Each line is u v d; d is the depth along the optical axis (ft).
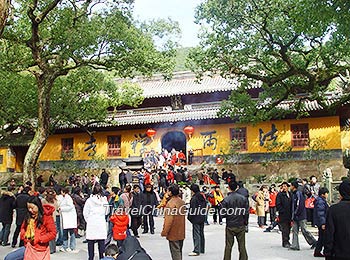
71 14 75.41
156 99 134.21
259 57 78.07
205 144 123.85
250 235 54.60
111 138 132.46
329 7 42.32
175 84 141.08
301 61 78.79
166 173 98.89
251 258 38.19
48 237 24.21
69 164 133.59
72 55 77.10
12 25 75.05
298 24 47.55
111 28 77.10
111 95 112.47
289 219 44.01
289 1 65.31
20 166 142.61
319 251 38.04
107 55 80.89
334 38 58.34
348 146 121.90
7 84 96.22
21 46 81.30
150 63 81.71
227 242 33.09
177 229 32.58
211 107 129.80
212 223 68.49
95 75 105.91
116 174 129.59
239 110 84.12
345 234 21.26
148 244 47.70
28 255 23.73
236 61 77.92
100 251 34.94
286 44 72.49
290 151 115.96
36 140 78.28
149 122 124.36
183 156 123.13
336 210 21.65
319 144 113.39
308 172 113.70
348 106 107.86
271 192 61.00
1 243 46.98
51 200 45.11
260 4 70.18
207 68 79.05
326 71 72.02
